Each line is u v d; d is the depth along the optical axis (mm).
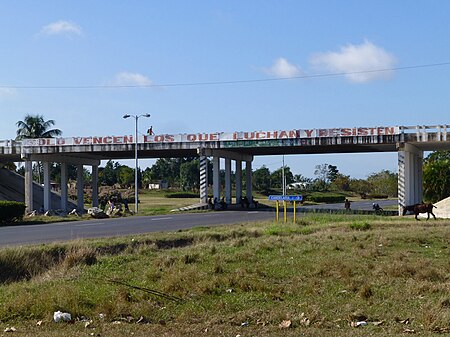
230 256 17719
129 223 36844
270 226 30047
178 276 13906
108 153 60938
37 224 39250
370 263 16031
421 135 47656
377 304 11359
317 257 17484
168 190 122625
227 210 56219
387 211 54688
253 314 10750
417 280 13453
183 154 63250
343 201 98500
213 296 12391
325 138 50688
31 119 77625
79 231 29703
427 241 22125
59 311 11094
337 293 12375
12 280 15758
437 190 62969
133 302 11852
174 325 10180
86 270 15461
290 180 133875
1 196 64438
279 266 15883
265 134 52938
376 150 58719
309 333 9391
